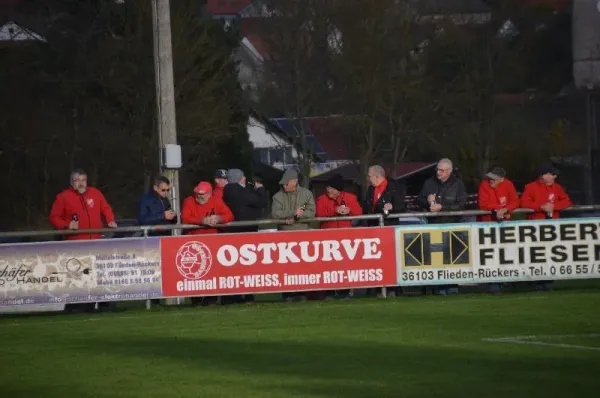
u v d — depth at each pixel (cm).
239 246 4631
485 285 5084
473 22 17125
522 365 2903
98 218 4772
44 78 13750
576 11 9381
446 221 4866
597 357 2998
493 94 16525
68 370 3080
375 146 17438
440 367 2916
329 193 4881
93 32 13588
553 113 17038
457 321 3841
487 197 4794
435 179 4919
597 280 5403
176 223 4834
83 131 13562
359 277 4684
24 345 3656
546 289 4900
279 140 18100
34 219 13775
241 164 14788
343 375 2844
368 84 15700
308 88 16038
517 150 16500
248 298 4834
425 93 16075
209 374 2923
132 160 13425
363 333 3619
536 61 17338
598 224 4775
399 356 3120
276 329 3800
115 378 2912
